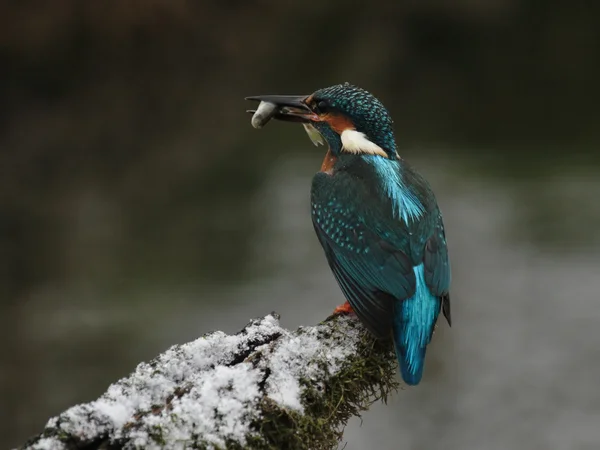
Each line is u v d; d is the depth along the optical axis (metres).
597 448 10.26
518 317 13.84
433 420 10.88
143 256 15.71
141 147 22.12
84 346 12.30
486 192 19.61
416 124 26.20
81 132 22.08
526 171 21.28
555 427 10.80
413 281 4.85
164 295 14.05
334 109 5.98
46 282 14.62
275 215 17.70
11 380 11.52
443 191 19.89
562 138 24.17
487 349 12.91
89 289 14.21
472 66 30.06
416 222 5.16
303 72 28.19
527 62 30.27
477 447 10.35
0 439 10.48
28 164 20.22
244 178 20.16
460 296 14.73
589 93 28.50
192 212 18.02
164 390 3.77
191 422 3.59
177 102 24.41
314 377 4.12
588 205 18.55
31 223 16.91
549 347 12.59
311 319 13.44
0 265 14.98
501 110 27.39
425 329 4.78
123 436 3.50
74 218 17.42
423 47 30.19
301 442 3.79
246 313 13.59
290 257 15.66
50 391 11.33
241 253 16.11
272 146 22.45
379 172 5.53
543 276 15.29
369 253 5.04
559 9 31.42
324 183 5.59
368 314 4.62
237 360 4.10
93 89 23.42
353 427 10.75
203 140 22.75
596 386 11.70
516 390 11.59
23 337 12.70
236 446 3.61
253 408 3.71
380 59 29.08
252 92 26.12
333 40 29.02
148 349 12.34
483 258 16.30
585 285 14.95
